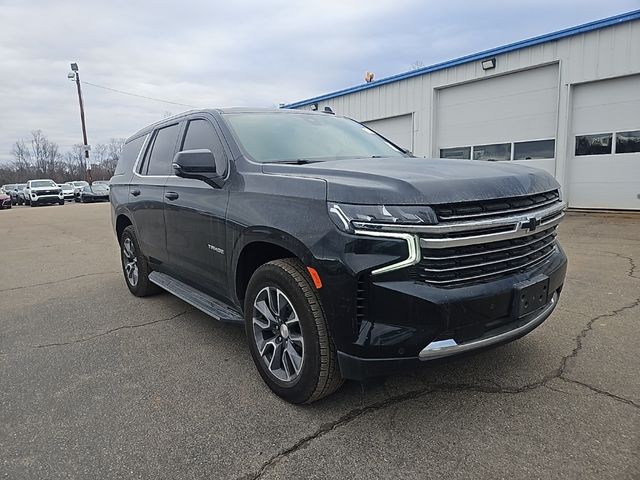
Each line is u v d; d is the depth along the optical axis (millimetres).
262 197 2793
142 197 4500
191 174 3234
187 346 3682
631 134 11156
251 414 2629
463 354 2299
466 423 2453
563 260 2941
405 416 2545
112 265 7387
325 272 2328
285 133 3561
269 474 2115
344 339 2322
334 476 2086
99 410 2719
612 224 9695
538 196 2639
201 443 2365
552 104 12266
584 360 3141
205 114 3783
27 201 32875
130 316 4512
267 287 2789
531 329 2635
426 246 2178
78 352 3629
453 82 14211
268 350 2871
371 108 16938
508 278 2436
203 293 3834
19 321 4512
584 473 2037
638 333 3594
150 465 2203
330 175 2562
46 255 8695
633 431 2328
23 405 2805
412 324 2195
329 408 2656
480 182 2383
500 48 12883
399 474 2080
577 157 12047
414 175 2398
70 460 2254
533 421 2447
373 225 2197
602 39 11148
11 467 2209
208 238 3344
